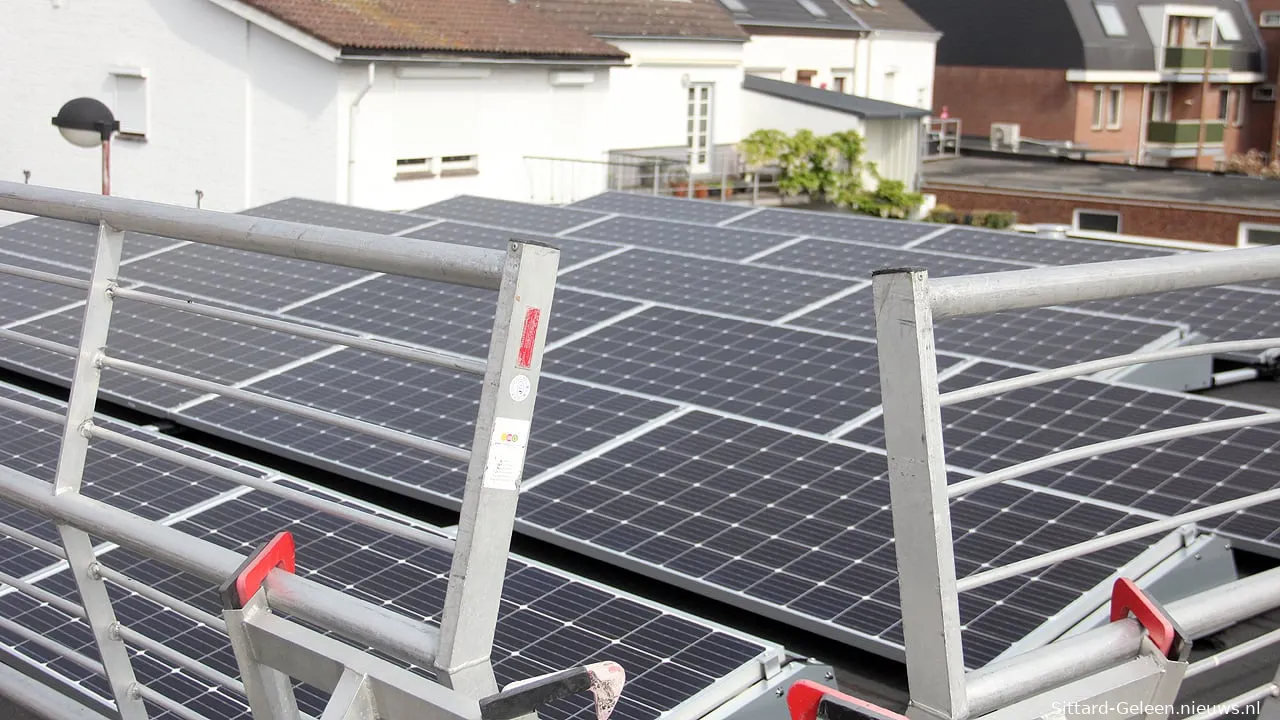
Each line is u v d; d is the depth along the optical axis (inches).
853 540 198.1
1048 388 270.7
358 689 91.3
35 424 257.8
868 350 303.6
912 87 1768.0
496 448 86.0
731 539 201.0
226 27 970.1
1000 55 2066.9
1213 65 2139.5
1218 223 1295.5
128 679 132.4
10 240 461.4
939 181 1485.0
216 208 1005.8
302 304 371.9
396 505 240.1
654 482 224.7
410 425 263.9
